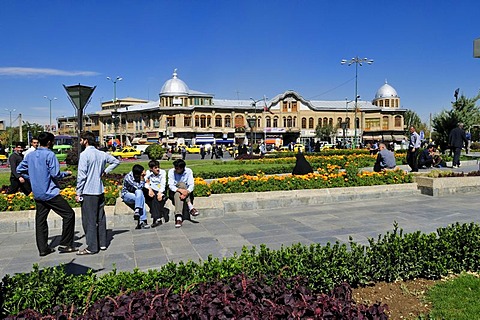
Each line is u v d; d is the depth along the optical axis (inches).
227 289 121.7
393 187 396.8
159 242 243.3
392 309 141.7
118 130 2822.3
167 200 305.3
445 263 169.3
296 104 2706.7
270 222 292.4
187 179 296.5
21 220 279.6
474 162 709.9
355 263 158.1
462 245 176.7
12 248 238.2
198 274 140.6
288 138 2751.0
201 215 310.7
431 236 180.5
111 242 245.3
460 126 647.8
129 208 293.0
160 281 136.9
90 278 135.6
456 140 643.5
